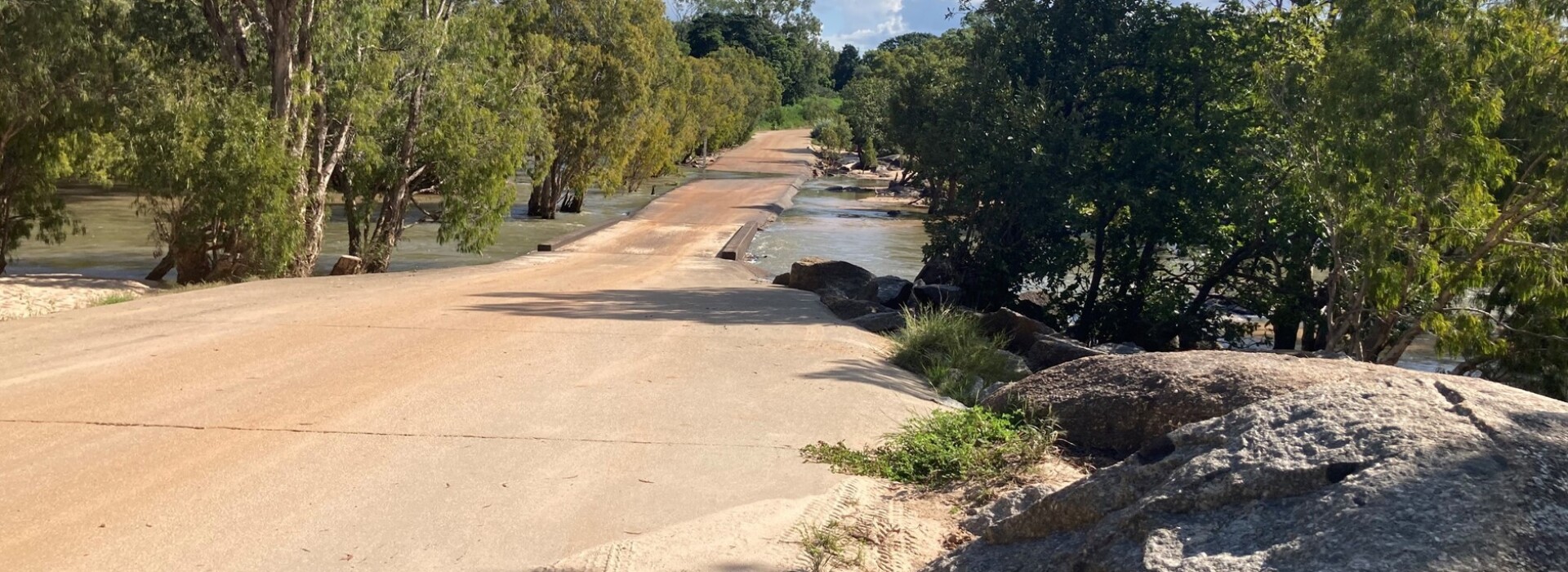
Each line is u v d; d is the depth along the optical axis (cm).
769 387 948
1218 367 738
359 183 2659
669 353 1134
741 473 677
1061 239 2455
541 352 1122
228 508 592
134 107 2236
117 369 986
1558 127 1527
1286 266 2253
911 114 4734
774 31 16738
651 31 5519
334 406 842
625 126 4800
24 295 1560
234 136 2155
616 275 2498
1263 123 2203
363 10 2442
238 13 2423
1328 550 330
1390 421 391
